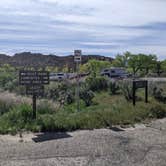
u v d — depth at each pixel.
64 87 22.14
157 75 72.38
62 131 10.70
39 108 14.69
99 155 7.77
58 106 16.25
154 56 86.06
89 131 10.65
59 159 7.43
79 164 7.10
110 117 12.16
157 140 9.38
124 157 7.64
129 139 9.45
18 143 8.92
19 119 11.41
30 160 7.32
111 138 9.53
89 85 24.89
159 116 13.85
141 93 20.14
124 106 14.66
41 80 12.07
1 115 13.17
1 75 33.75
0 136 9.81
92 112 12.98
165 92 20.41
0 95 16.86
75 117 11.95
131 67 85.31
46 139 9.43
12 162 7.16
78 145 8.67
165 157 7.68
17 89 23.16
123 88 21.67
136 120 12.61
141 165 7.09
